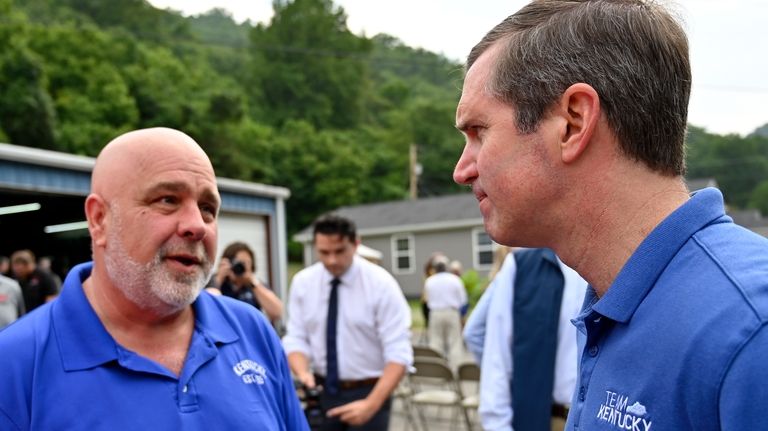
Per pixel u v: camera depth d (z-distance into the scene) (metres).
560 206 0.95
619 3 0.94
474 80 1.03
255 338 1.86
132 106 36.94
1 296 6.62
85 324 1.54
